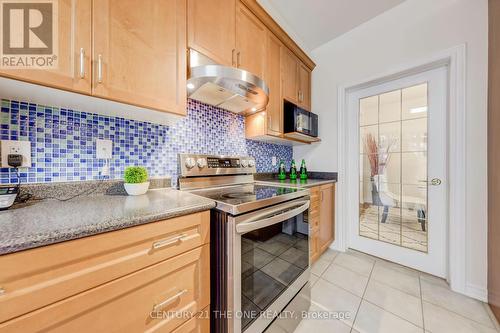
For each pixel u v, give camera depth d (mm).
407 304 1319
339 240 2166
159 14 922
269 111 1733
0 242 397
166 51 945
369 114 2080
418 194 1778
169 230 685
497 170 1221
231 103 1496
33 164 832
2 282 405
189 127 1406
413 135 1808
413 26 1670
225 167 1556
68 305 483
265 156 2184
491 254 1275
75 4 682
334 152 2229
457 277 1437
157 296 659
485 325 1137
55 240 458
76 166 942
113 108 906
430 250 1693
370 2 1711
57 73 646
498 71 1219
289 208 1129
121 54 793
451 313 1231
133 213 633
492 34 1282
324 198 1974
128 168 1026
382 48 1854
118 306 569
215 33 1232
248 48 1493
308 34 2119
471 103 1384
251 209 884
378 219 2016
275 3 1703
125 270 579
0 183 769
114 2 777
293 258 1193
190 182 1354
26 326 430
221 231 859
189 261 748
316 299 1377
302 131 1963
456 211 1440
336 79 2203
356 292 1449
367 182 2096
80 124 953
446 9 1507
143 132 1179
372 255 2041
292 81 2049
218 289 870
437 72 1667
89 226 508
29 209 686
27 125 819
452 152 1459
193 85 1162
